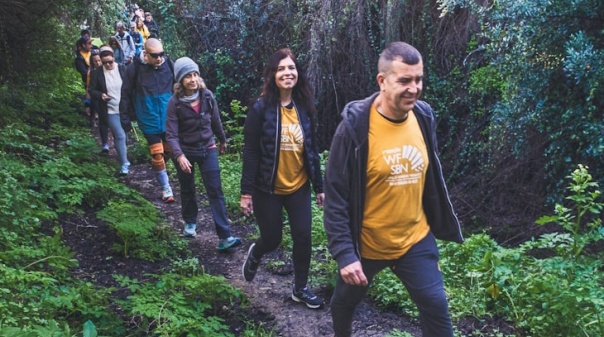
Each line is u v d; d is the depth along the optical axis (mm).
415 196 3561
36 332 3717
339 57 11273
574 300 4625
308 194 5141
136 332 4523
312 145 5070
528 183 8344
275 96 4934
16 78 10992
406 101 3334
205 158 6504
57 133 10648
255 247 5320
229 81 13477
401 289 5172
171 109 6410
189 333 4422
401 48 3330
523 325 4750
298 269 5211
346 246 3475
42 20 10867
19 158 8070
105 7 14180
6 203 5930
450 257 5828
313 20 11414
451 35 10172
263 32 13172
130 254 6270
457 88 10047
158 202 8422
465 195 9094
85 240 6531
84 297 4879
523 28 7105
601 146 6676
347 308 3904
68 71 14734
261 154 5023
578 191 5598
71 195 7289
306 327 4965
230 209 8219
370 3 10938
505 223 8242
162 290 4973
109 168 9641
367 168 3471
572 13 6699
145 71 7828
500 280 5016
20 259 5270
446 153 10102
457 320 4938
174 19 13906
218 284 5285
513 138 8094
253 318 5090
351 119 3451
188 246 6793
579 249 5512
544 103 7355
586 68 6520
